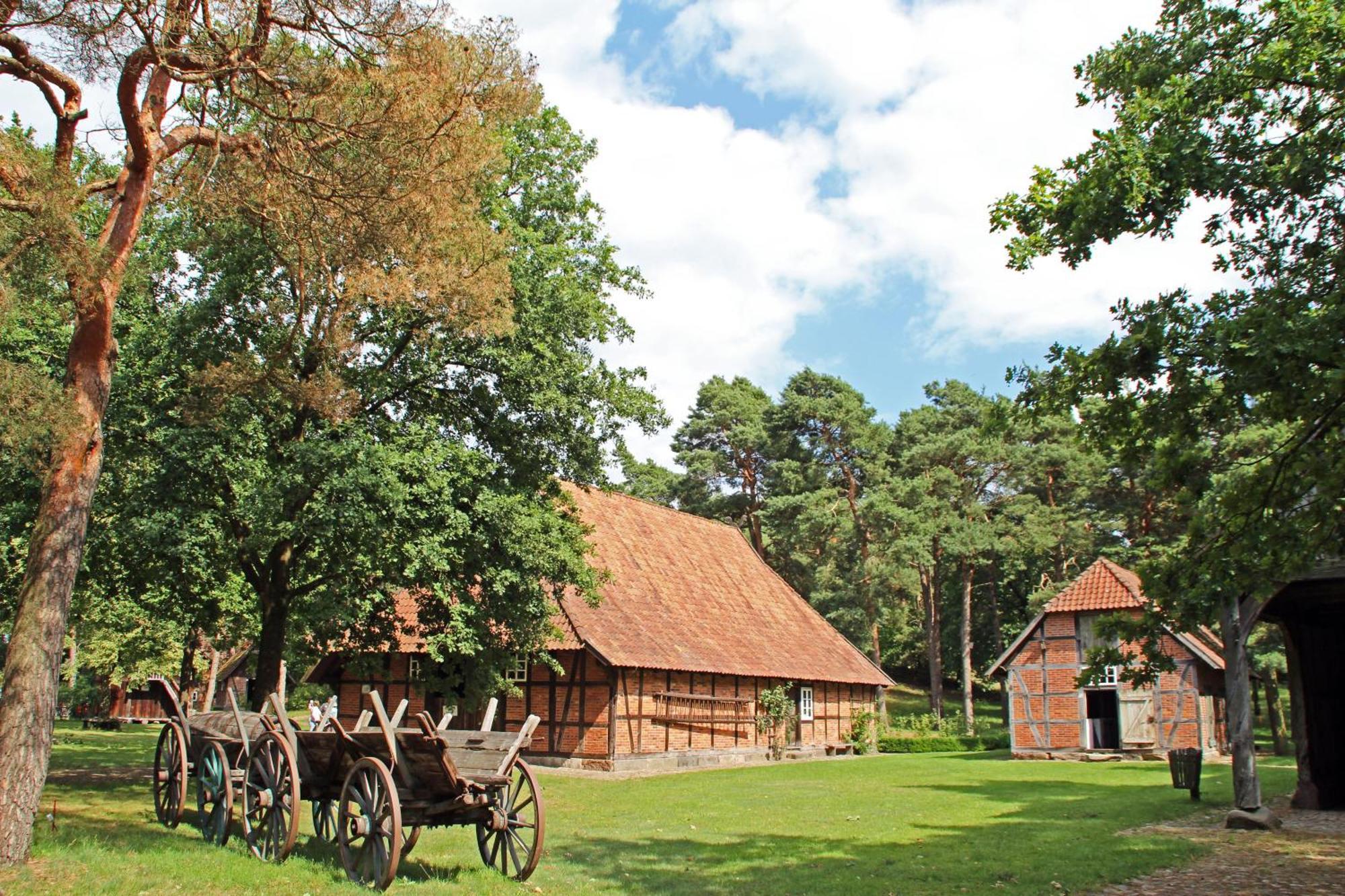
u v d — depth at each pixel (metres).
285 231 13.09
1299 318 7.89
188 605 17.66
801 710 32.75
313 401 14.94
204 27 10.95
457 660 18.86
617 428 19.09
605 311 19.28
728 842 12.48
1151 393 8.38
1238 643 14.46
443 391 18.19
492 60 12.20
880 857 11.34
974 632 57.47
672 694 26.44
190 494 15.30
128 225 10.94
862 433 50.84
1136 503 44.91
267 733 10.55
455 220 13.07
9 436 9.41
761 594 36.03
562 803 17.16
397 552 15.71
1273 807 16.44
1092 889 9.57
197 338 15.73
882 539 43.59
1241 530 9.04
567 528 19.08
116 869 8.99
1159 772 25.19
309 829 12.55
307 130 12.08
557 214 19.48
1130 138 8.23
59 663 10.02
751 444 53.31
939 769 26.42
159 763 12.63
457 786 9.30
